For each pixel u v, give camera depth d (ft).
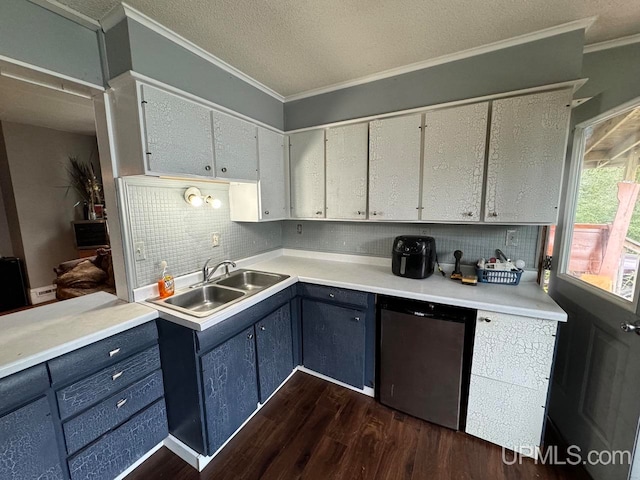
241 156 6.49
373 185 6.81
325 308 6.82
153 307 5.19
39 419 3.67
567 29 4.90
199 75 5.55
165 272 5.98
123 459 4.67
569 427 5.26
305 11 4.48
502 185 5.49
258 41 5.30
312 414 6.15
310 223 9.09
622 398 4.04
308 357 7.32
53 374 3.76
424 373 5.67
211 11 4.45
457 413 5.49
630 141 4.21
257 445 5.41
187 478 4.81
